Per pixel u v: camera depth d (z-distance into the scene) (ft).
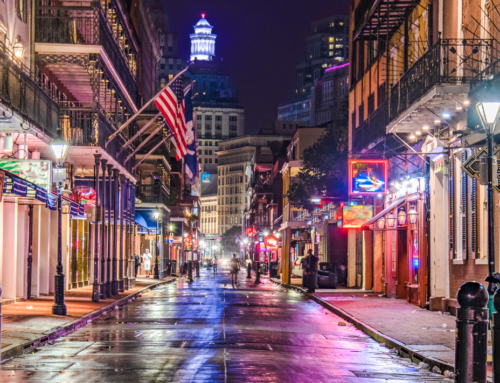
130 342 52.19
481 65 66.33
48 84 104.01
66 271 111.86
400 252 101.60
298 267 203.41
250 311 82.53
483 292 29.40
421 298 83.66
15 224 83.25
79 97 122.11
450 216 76.69
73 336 56.29
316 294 112.98
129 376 37.14
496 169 42.75
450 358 43.04
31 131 74.33
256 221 393.50
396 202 92.68
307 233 188.65
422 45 86.94
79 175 117.29
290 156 285.84
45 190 70.28
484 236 66.49
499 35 61.52
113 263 107.04
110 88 112.37
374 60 116.37
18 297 86.12
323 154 162.20
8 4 83.82
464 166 44.52
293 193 166.61
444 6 76.79
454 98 61.67
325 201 130.82
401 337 53.93
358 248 136.26
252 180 475.72
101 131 97.35
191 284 162.61
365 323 64.95
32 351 47.37
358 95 130.93
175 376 37.17
